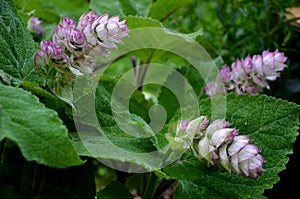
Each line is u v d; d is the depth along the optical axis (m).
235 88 0.64
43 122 0.46
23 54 0.55
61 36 0.51
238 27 0.84
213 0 0.92
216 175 0.57
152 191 0.58
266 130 0.57
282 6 0.81
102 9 0.71
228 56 0.82
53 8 0.88
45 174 0.56
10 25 0.55
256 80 0.62
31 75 0.55
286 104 0.58
